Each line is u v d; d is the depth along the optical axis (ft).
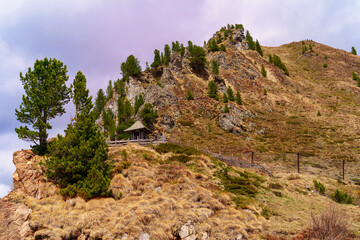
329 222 53.83
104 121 256.32
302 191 90.79
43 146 91.40
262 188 86.79
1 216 61.72
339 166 149.48
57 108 100.83
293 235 54.49
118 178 80.53
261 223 59.67
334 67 431.84
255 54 442.09
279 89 344.90
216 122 245.86
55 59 106.52
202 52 350.64
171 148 116.78
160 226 55.21
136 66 350.43
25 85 96.27
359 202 90.22
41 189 72.38
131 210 60.08
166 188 74.28
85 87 97.76
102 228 56.65
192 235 54.75
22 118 93.25
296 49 558.97
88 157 81.05
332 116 271.69
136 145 115.34
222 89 308.40
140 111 225.56
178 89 285.43
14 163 79.20
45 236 55.36
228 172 96.78
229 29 509.76
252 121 251.39
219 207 65.72
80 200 66.80
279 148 189.67
